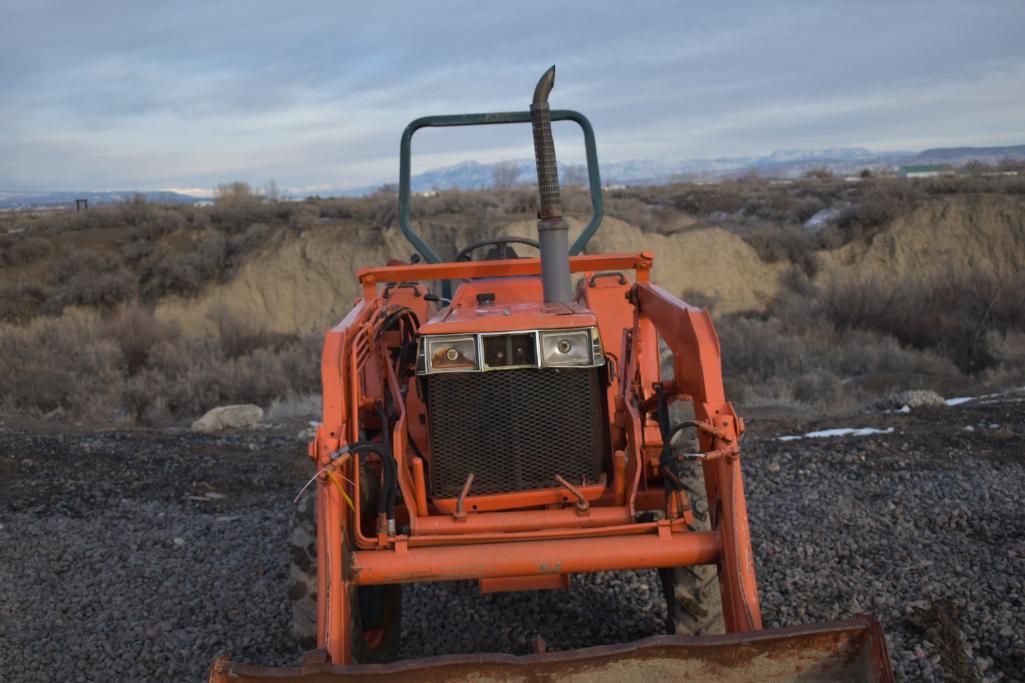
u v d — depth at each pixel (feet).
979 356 59.21
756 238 109.19
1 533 21.84
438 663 8.66
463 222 101.55
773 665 8.88
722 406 11.36
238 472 27.99
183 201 127.44
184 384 52.90
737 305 102.63
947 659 13.34
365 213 110.01
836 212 119.03
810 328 72.13
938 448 25.91
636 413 12.44
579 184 159.74
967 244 107.04
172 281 97.86
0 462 28.22
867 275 95.91
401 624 16.22
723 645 8.76
